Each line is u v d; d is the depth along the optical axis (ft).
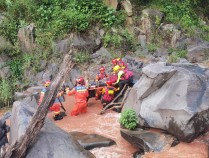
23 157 14.10
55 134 15.52
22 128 15.48
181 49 40.19
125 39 38.99
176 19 42.22
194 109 20.45
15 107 17.61
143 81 24.26
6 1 38.45
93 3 40.04
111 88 28.30
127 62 36.06
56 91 14.76
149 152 19.74
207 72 24.40
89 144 21.04
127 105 25.13
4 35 36.14
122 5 41.93
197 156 18.98
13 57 35.47
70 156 14.83
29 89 32.07
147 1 43.68
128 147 21.48
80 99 27.30
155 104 22.02
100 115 27.25
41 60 35.60
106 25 39.32
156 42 40.55
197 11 46.62
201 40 41.37
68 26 37.32
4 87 31.55
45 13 38.34
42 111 14.37
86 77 34.09
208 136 21.34
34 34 36.88
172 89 22.09
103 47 38.27
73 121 26.13
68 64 15.20
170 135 20.99
